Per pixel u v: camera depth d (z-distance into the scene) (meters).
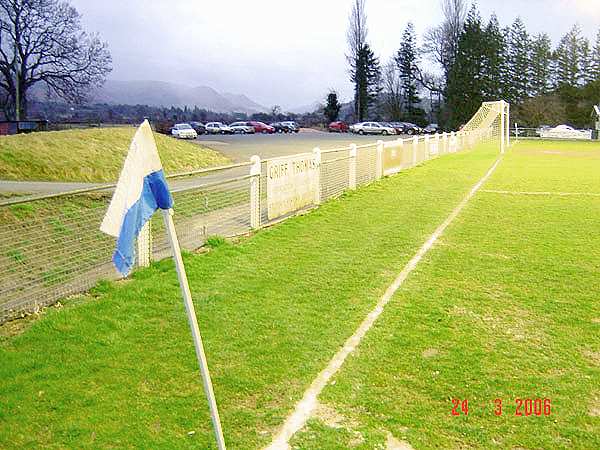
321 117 86.50
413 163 23.23
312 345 5.11
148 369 4.63
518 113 76.12
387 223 10.84
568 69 79.19
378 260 8.06
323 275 7.30
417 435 3.71
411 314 5.91
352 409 4.04
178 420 3.89
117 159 20.98
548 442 3.64
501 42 73.88
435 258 8.20
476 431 3.76
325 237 9.55
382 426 3.82
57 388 4.31
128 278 7.09
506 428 3.80
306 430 3.77
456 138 33.78
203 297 6.33
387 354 4.94
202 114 84.88
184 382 4.43
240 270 7.44
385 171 19.09
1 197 13.33
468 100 71.44
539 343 5.20
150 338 5.24
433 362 4.79
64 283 6.92
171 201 3.33
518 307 6.15
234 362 4.77
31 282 6.88
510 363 4.77
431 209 12.50
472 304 6.24
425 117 80.56
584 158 29.53
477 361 4.81
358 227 10.43
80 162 19.38
